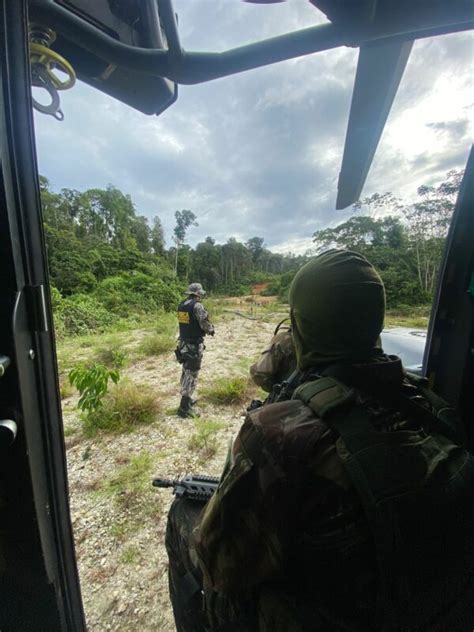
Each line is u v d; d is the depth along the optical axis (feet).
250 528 1.91
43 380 1.86
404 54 2.03
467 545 1.74
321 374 2.21
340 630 1.74
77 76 2.44
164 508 7.10
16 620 2.00
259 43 1.83
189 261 160.86
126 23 2.17
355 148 2.86
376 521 1.58
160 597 5.11
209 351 22.65
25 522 1.85
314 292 2.23
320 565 1.79
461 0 1.49
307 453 1.80
